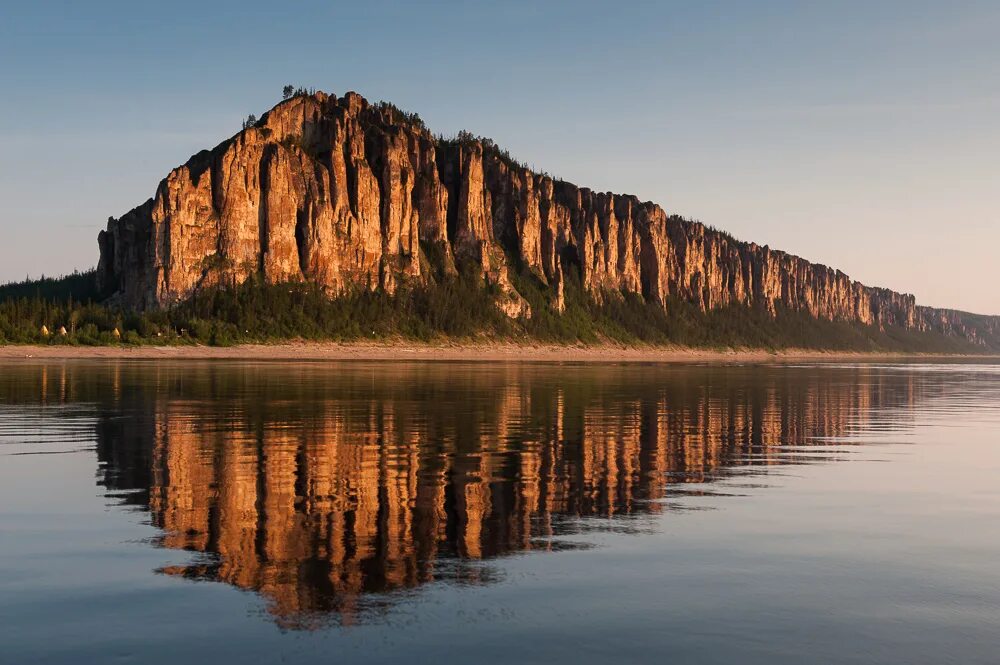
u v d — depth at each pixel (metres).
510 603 12.51
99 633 11.13
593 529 17.62
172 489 21.48
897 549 16.17
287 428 36.16
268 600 12.49
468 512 19.16
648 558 15.23
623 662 10.33
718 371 141.38
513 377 96.81
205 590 12.95
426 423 39.69
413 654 10.49
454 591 13.05
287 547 15.63
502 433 36.00
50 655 10.40
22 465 25.27
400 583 13.41
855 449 32.91
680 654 10.62
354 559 14.83
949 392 81.88
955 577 14.23
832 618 12.05
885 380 112.19
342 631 11.27
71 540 16.06
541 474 24.88
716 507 20.28
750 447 32.94
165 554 15.05
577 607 12.38
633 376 108.62
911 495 22.28
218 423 37.88
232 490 21.39
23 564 14.35
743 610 12.35
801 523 18.50
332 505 19.67
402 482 22.97
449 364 149.25
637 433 37.16
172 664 10.14
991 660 10.54
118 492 21.00
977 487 23.70
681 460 28.80
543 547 15.96
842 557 15.49
